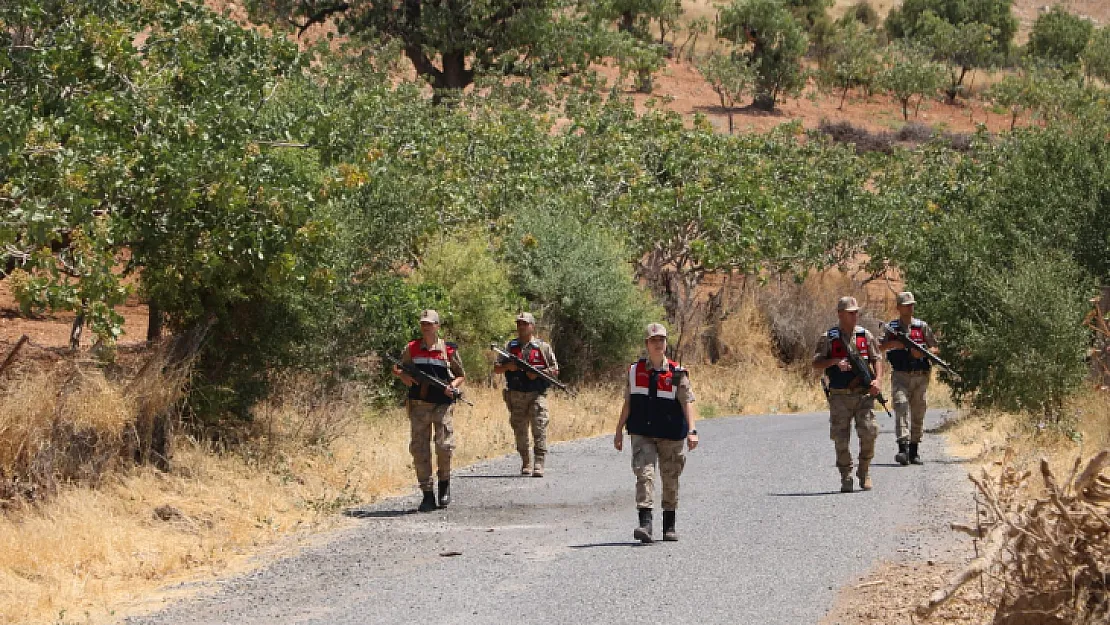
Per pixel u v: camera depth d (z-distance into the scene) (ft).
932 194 228.63
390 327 114.32
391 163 121.29
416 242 139.03
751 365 185.68
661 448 57.21
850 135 399.85
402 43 274.98
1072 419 86.99
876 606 42.01
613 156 185.98
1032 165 128.77
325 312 90.99
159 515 63.05
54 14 77.51
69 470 63.72
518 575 50.26
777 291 200.64
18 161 62.39
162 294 74.84
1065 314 100.48
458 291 132.67
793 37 438.40
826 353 71.82
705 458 94.22
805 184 213.46
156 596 49.85
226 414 82.84
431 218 138.51
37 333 114.52
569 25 290.97
